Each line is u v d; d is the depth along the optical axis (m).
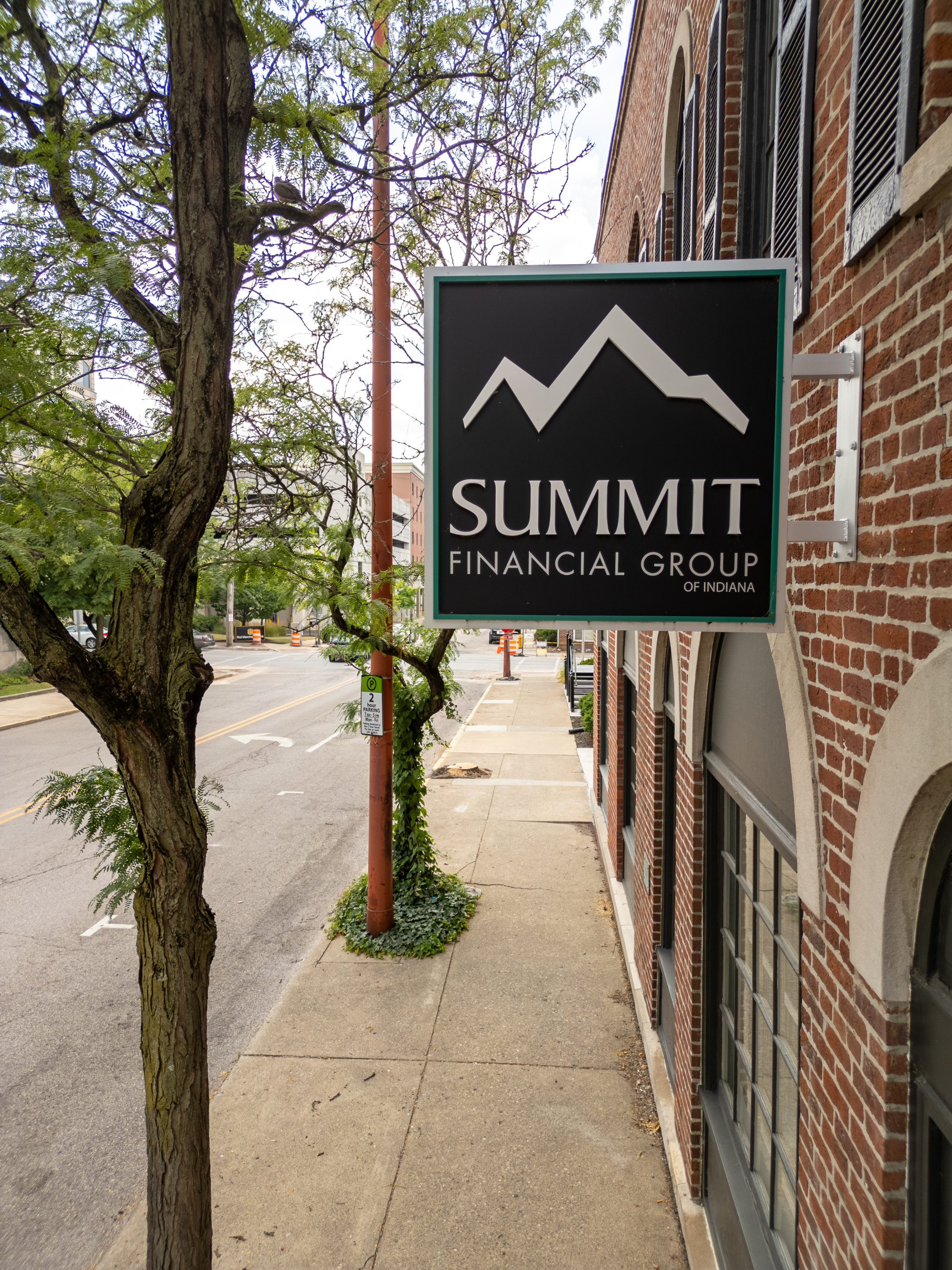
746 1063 3.59
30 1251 4.07
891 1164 1.92
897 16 1.87
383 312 6.41
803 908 2.54
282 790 13.10
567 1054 5.55
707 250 4.04
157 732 2.45
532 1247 3.95
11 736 17.80
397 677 8.05
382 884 7.29
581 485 2.31
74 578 2.05
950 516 1.63
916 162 1.69
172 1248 2.59
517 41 5.10
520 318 2.30
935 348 1.70
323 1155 4.59
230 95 2.98
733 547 2.27
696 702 4.12
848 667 2.17
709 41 4.03
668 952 5.54
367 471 7.38
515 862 9.40
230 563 4.66
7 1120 5.05
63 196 3.17
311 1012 6.11
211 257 2.53
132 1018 6.22
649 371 2.27
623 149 8.10
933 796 1.72
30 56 3.42
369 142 4.32
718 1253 3.74
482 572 2.36
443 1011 6.11
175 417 2.53
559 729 18.33
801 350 2.61
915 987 1.88
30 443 2.89
